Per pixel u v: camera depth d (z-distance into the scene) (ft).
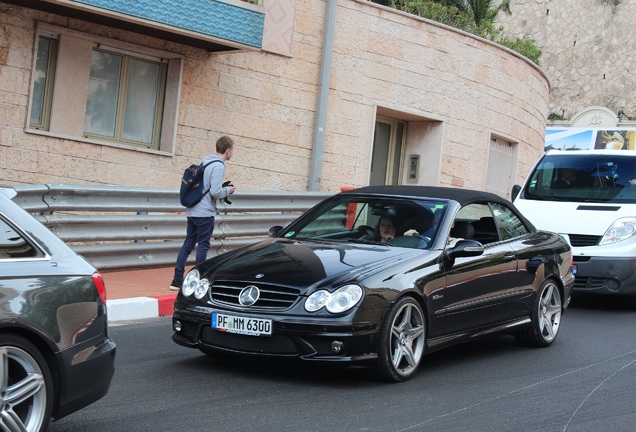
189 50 49.80
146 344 27.84
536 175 44.70
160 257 41.01
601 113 138.00
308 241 27.07
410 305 24.25
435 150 64.03
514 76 70.03
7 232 16.11
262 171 54.03
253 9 47.85
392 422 20.44
